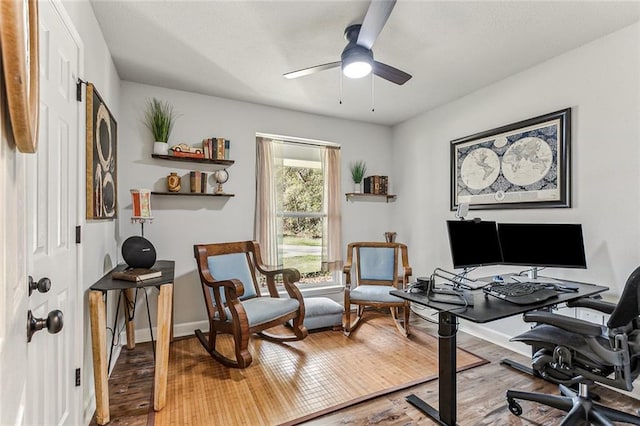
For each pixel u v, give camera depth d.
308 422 1.80
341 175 4.05
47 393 1.26
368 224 4.23
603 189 2.23
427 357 2.63
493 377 2.30
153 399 2.00
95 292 1.71
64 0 1.45
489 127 3.04
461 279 2.46
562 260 2.29
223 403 1.97
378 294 3.14
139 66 2.67
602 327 1.59
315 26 2.11
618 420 1.62
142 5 1.91
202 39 2.27
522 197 2.74
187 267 3.16
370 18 1.68
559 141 2.47
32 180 1.11
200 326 3.21
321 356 2.64
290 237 3.83
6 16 0.48
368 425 1.78
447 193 3.51
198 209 3.22
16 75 0.51
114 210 2.50
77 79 1.65
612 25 2.10
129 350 2.73
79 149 1.67
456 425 1.76
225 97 3.33
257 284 3.16
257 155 3.58
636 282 1.41
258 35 2.22
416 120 3.95
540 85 2.62
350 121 4.10
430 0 1.85
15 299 0.62
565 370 1.60
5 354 0.54
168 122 2.99
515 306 1.79
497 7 1.92
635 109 2.08
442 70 2.73
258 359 2.58
